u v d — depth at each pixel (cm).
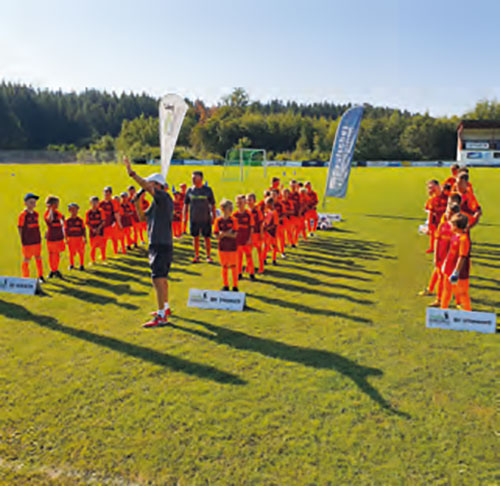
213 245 1245
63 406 425
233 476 335
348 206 2072
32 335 594
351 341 570
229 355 532
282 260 1048
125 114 13325
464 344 559
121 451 363
